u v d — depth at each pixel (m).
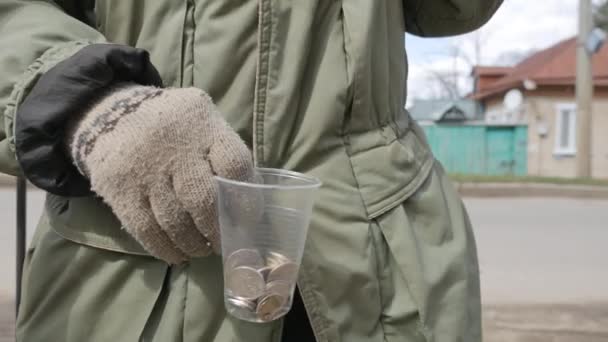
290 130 0.85
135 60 0.72
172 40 0.83
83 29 0.80
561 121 16.27
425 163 1.00
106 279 0.82
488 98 19.78
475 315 1.01
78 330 0.82
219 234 0.68
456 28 1.13
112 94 0.71
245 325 0.80
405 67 1.02
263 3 0.82
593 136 16.02
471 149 16.70
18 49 0.74
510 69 23.73
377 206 0.87
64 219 0.85
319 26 0.87
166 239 0.69
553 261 5.37
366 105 0.88
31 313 0.87
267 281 0.69
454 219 1.01
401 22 0.99
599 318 3.62
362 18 0.88
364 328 0.85
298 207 0.69
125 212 0.67
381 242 0.88
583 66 12.13
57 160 0.70
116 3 0.85
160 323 0.81
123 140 0.66
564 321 3.55
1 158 0.75
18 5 0.80
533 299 4.03
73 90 0.68
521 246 6.06
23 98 0.71
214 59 0.82
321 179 0.84
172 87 0.78
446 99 22.66
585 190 10.45
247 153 0.69
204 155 0.67
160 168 0.65
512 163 16.56
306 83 0.86
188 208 0.66
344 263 0.83
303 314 0.90
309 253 0.82
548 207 9.04
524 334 3.29
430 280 0.88
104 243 0.81
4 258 4.48
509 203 9.45
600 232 7.03
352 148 0.88
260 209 0.68
